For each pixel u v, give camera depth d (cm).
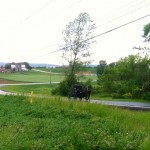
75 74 6875
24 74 18512
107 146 1048
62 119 1881
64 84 6325
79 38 7231
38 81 13412
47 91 7662
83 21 7238
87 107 2294
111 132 1338
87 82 6794
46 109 2325
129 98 6134
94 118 1852
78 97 4097
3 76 16212
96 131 1262
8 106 2764
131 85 6594
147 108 3291
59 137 1266
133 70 7094
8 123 1777
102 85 7069
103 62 9750
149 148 1020
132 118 1844
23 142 1196
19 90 7731
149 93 5750
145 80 6500
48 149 1097
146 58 6775
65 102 2664
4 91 7006
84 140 1103
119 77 7144
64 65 7000
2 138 1309
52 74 19125
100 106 2298
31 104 2798
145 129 1455
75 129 1329
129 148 1034
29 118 1998
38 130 1470
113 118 1794
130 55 7250
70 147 1060
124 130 1377
